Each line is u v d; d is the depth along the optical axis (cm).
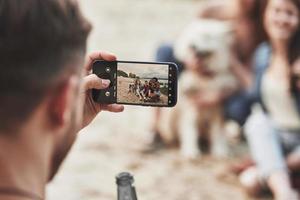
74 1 87
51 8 84
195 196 377
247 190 372
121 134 470
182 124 442
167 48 439
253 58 427
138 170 412
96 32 691
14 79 82
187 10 786
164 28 711
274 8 378
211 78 429
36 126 86
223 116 441
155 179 398
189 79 432
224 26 426
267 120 376
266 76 383
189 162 425
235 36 426
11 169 85
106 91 129
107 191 378
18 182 86
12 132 84
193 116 438
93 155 431
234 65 430
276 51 380
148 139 451
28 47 82
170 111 445
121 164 420
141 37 678
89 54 134
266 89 380
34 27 83
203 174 407
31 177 87
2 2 83
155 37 678
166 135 448
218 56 421
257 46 423
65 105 86
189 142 438
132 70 133
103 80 130
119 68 133
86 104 127
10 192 85
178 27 714
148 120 496
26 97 83
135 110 520
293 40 374
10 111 83
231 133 475
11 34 82
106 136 466
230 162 425
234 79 430
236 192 381
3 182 85
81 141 455
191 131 440
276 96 375
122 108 134
